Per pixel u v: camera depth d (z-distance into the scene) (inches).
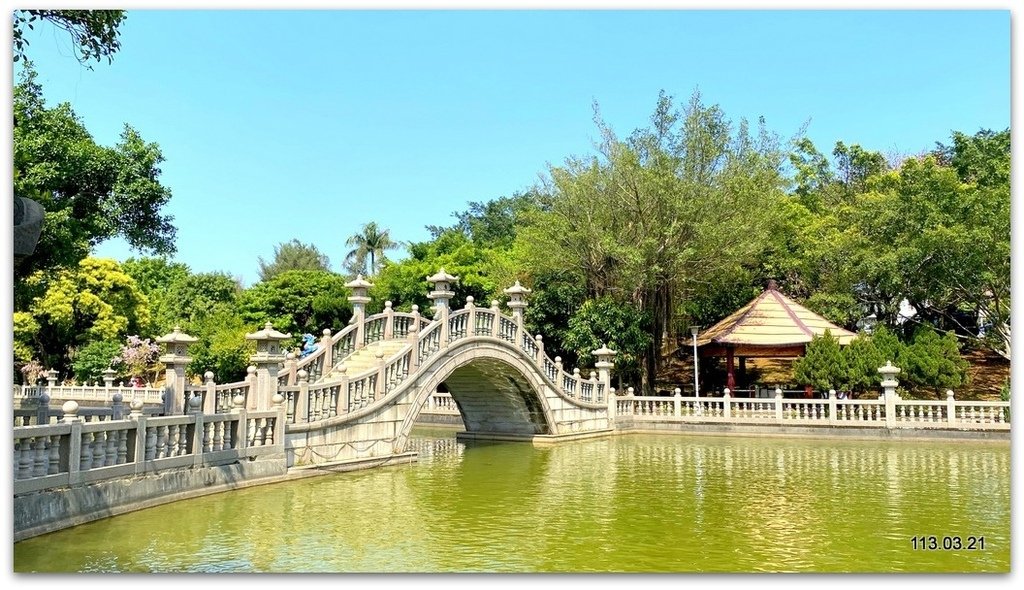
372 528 398.9
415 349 651.5
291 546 356.2
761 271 1268.5
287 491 492.4
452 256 1488.7
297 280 1555.1
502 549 358.6
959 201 1028.5
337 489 508.4
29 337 1359.5
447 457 714.2
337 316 1566.2
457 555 346.6
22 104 710.5
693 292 1197.7
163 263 1957.4
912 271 1080.8
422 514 438.6
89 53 415.5
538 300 1095.6
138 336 1485.0
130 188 749.9
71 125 754.2
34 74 724.0
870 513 448.5
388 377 630.5
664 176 999.0
